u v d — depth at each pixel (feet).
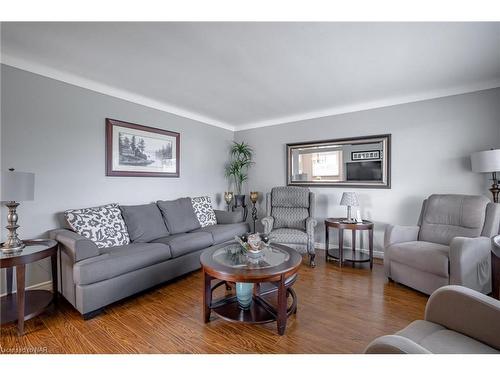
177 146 12.71
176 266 8.95
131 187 10.76
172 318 6.59
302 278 9.32
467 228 8.20
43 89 8.09
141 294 8.11
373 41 6.61
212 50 7.05
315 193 13.55
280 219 12.73
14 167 7.52
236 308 6.49
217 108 12.67
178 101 11.55
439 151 10.23
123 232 8.95
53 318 6.54
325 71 8.43
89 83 9.21
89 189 9.31
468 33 6.23
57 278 7.33
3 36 6.33
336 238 13.01
